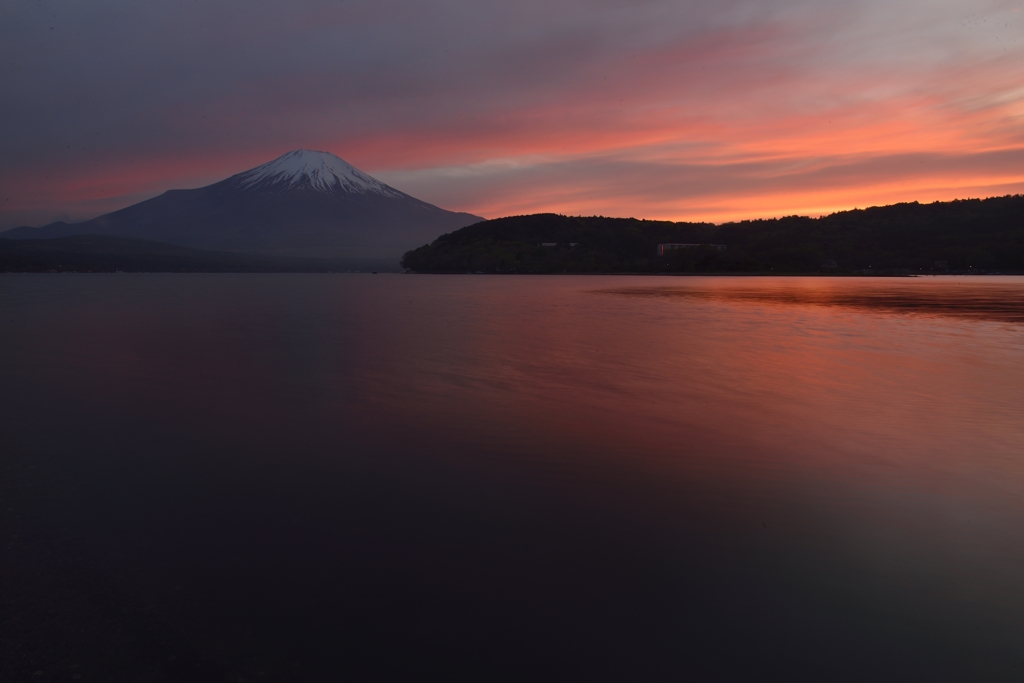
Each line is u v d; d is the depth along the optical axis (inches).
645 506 315.3
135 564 251.6
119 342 1019.9
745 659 198.7
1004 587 241.3
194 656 194.5
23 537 274.4
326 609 221.0
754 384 647.1
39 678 182.5
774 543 275.4
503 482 347.3
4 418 495.5
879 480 355.6
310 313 1748.3
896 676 191.8
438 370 733.3
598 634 209.8
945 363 798.5
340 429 459.5
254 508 308.7
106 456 393.4
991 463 386.0
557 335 1141.1
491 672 189.8
